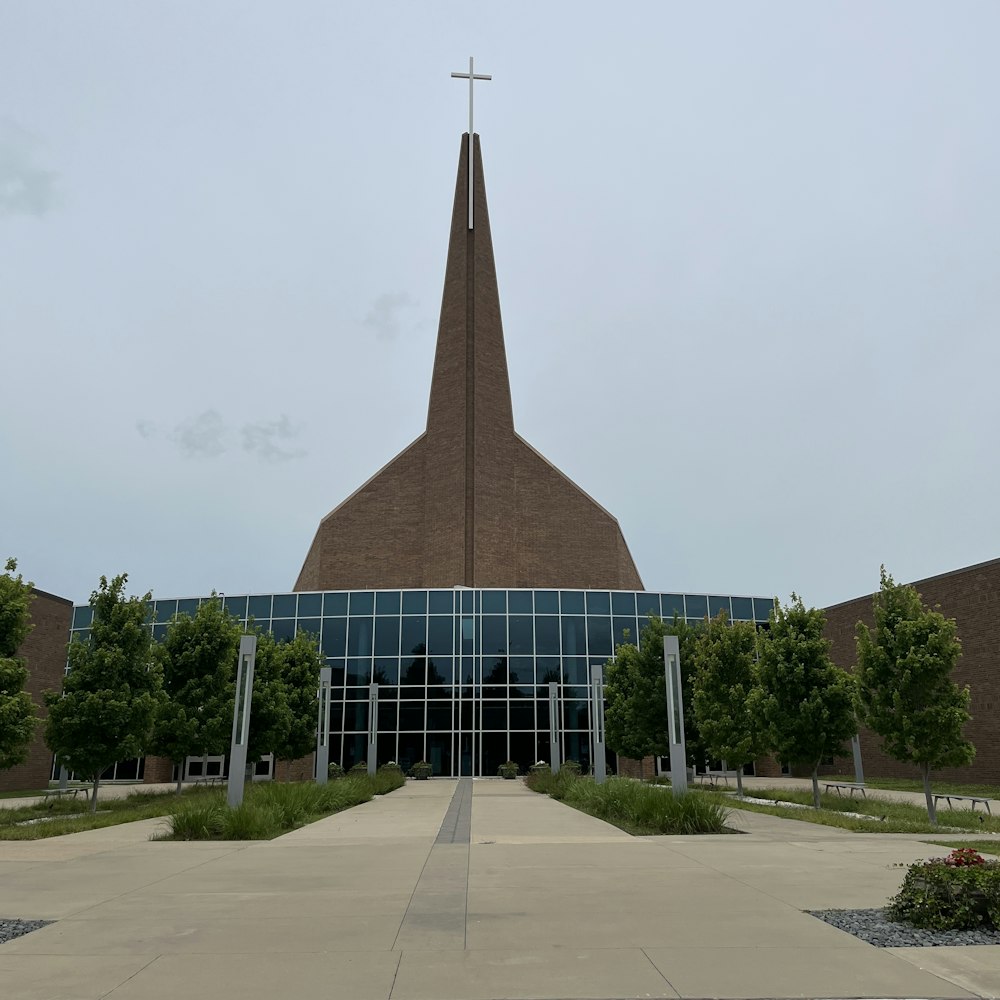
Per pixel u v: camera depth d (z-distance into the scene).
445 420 58.59
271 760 43.19
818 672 23.45
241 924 7.88
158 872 11.29
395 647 44.50
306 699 35.44
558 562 57.06
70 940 7.28
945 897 7.69
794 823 18.34
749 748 27.03
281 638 43.69
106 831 17.69
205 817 16.03
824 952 6.75
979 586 32.03
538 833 16.16
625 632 39.12
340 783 25.83
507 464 58.62
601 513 58.00
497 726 43.44
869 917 8.07
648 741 32.66
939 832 16.52
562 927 7.66
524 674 44.25
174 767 43.41
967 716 18.95
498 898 9.11
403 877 10.66
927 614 20.14
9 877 10.92
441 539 55.94
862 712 20.56
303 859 12.53
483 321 61.41
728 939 7.18
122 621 24.70
